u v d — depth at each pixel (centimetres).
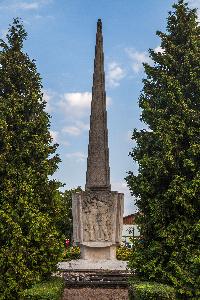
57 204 1998
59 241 1938
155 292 1638
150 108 2053
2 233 1817
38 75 2119
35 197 1936
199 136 1972
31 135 1991
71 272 2291
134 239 2019
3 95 2062
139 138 2066
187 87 2039
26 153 1942
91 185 2517
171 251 1920
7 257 1783
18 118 1986
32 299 1639
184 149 1995
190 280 1833
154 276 1903
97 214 2400
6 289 1753
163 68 2125
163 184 2008
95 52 2697
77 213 2400
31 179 1925
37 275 1830
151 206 1950
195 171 1947
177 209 1942
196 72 2052
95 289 2062
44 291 1625
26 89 2058
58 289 1694
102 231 2389
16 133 1986
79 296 1958
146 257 1955
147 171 2009
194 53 2066
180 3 2159
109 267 2331
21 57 2100
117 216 2400
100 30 2728
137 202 2041
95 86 2645
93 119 2605
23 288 1784
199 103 2038
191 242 1902
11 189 1875
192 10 2164
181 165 1978
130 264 1980
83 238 2383
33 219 1842
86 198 2414
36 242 1867
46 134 2044
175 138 1975
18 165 1947
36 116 2039
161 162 1944
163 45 2148
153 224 1980
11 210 1847
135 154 2078
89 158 2556
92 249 2397
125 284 2088
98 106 2619
